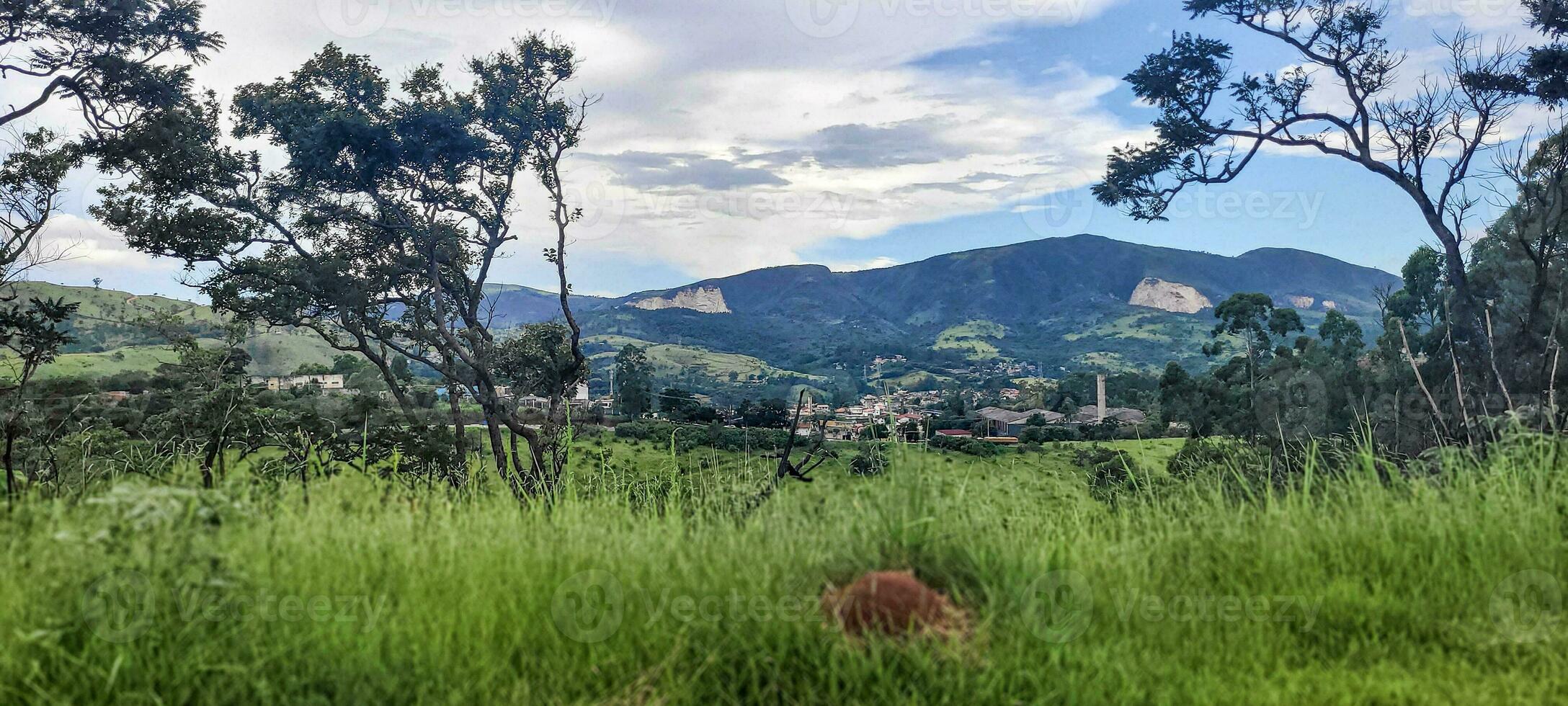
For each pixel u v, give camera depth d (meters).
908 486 4.77
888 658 3.51
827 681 3.44
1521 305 18.42
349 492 5.23
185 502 3.94
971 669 3.45
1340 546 4.68
